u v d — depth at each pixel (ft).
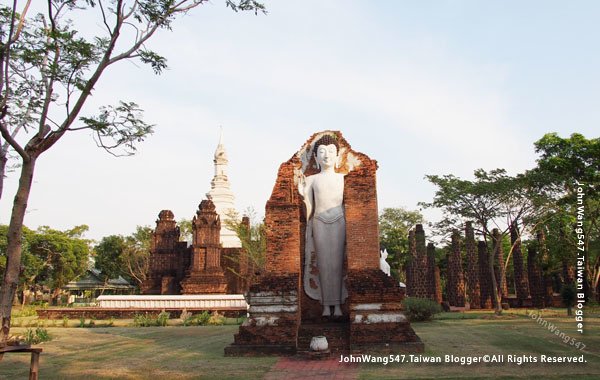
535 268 137.39
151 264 140.05
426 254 140.87
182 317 98.78
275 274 50.29
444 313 111.75
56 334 72.38
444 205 106.11
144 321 90.43
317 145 58.13
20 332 74.59
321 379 35.83
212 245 132.26
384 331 46.65
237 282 144.77
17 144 35.35
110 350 54.44
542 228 114.73
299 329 49.47
